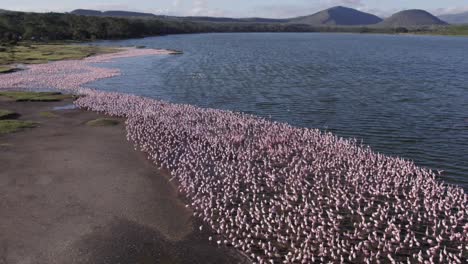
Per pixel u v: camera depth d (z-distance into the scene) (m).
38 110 45.22
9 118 41.50
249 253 19.39
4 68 75.69
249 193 25.55
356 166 29.22
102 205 23.28
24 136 35.44
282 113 44.59
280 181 27.23
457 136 36.31
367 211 23.28
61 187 25.33
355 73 74.06
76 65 82.88
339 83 62.44
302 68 81.56
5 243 19.28
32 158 30.02
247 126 38.94
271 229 21.02
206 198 24.62
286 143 34.47
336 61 96.50
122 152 32.09
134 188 25.66
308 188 26.19
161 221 21.92
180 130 37.34
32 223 21.05
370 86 59.72
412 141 35.19
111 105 46.34
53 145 33.19
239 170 28.69
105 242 19.77
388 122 40.75
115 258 18.64
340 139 34.59
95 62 89.06
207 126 38.75
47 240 19.67
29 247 19.08
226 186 26.14
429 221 22.36
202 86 60.66
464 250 19.84
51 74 70.88
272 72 75.25
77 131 37.50
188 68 81.38
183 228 21.38
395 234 20.52
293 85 60.69
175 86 60.88
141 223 21.61
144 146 32.53
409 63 93.25
